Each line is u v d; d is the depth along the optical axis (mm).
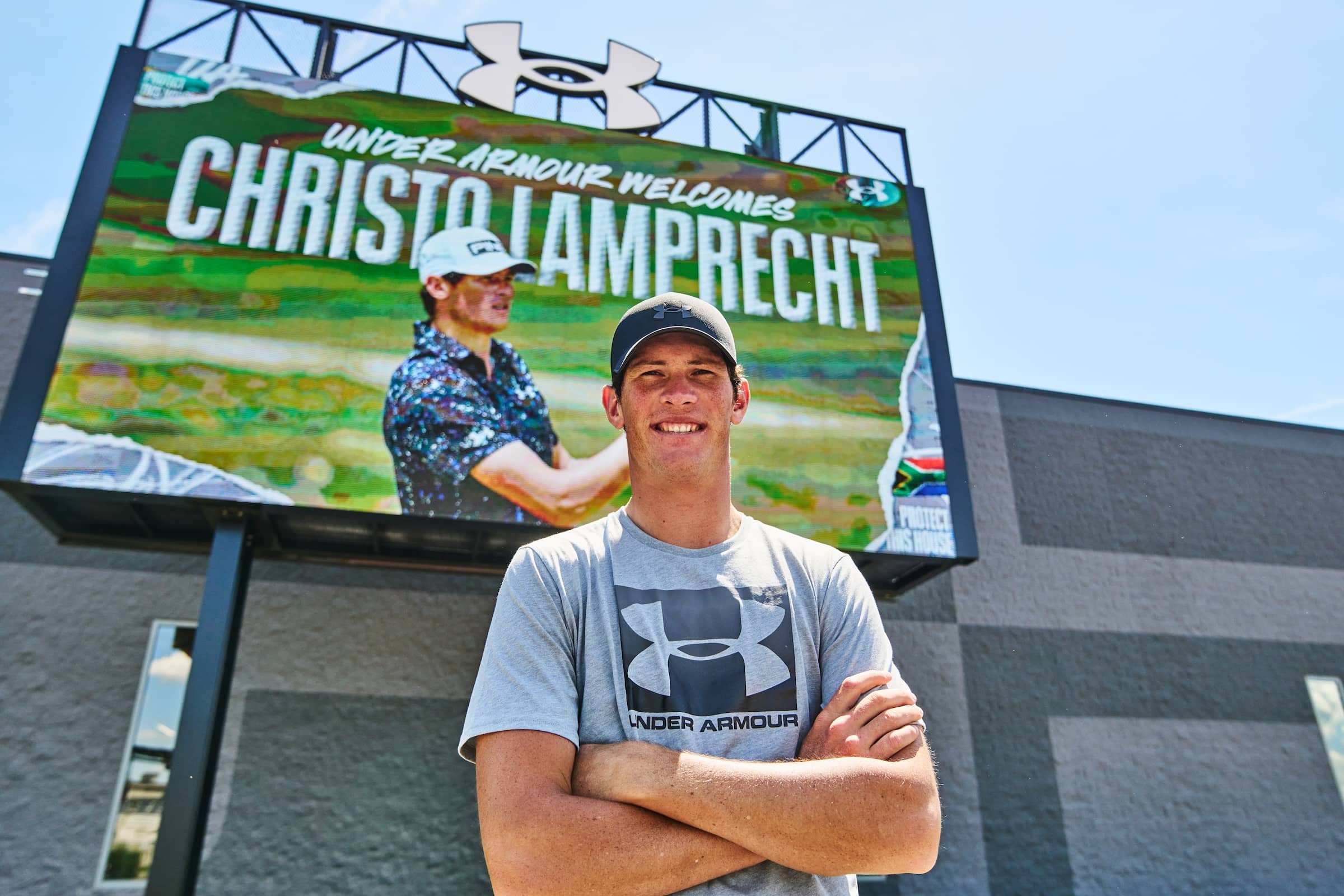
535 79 7020
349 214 6066
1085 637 8055
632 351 1706
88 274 5402
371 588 6570
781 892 1320
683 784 1302
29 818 5551
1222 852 7613
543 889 1249
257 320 5602
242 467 5246
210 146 5984
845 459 6336
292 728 6070
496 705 1406
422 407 5668
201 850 4449
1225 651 8406
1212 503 8969
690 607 1548
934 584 7852
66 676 5902
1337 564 9117
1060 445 8727
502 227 6336
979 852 7031
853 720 1445
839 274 6938
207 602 4949
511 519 5562
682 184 6887
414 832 6051
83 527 5551
